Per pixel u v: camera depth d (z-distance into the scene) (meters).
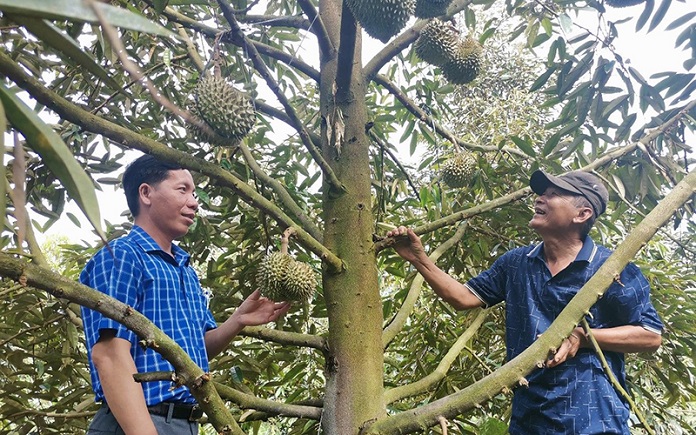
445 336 3.71
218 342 2.22
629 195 2.94
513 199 2.60
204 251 3.18
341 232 2.18
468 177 2.97
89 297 1.17
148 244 1.99
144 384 1.82
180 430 1.86
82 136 2.73
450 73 2.71
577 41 2.63
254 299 2.23
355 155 2.26
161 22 2.89
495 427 1.66
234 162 2.92
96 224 0.65
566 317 1.73
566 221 2.31
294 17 2.44
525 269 2.37
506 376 1.66
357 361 2.04
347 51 2.13
